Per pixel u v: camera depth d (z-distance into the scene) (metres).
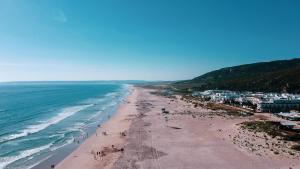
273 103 138.12
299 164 57.66
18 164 61.12
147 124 103.81
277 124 95.44
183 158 62.97
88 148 73.94
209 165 58.25
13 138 85.19
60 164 61.31
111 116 132.38
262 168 55.94
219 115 122.44
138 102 190.62
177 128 95.31
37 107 171.88
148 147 72.12
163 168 56.97
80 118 127.88
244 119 111.75
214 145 72.69
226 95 187.75
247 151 66.56
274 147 69.00
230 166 57.38
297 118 109.19
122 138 82.94
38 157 66.31
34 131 96.56
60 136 88.75
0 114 139.50
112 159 63.56
